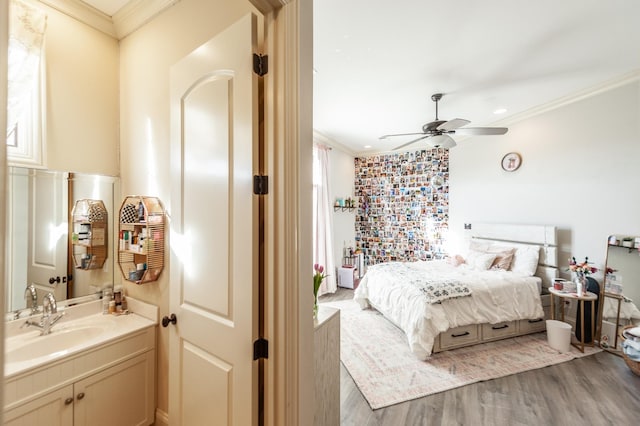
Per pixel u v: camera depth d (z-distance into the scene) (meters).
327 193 4.96
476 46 2.28
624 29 2.06
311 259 1.17
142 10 1.83
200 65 1.36
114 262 2.02
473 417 1.92
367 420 1.91
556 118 3.44
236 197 1.16
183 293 1.45
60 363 1.36
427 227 5.28
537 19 1.95
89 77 1.91
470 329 2.92
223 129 1.23
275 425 1.07
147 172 1.87
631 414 1.93
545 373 2.43
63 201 1.79
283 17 1.06
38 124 1.67
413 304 2.82
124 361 1.62
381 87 3.01
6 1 0.36
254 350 1.09
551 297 3.18
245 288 1.11
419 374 2.44
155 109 1.82
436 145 3.31
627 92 2.83
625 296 2.78
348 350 2.89
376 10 1.86
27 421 1.25
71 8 1.79
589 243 3.13
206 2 1.52
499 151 4.15
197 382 1.34
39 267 1.69
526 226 3.71
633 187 2.80
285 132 1.06
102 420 1.52
